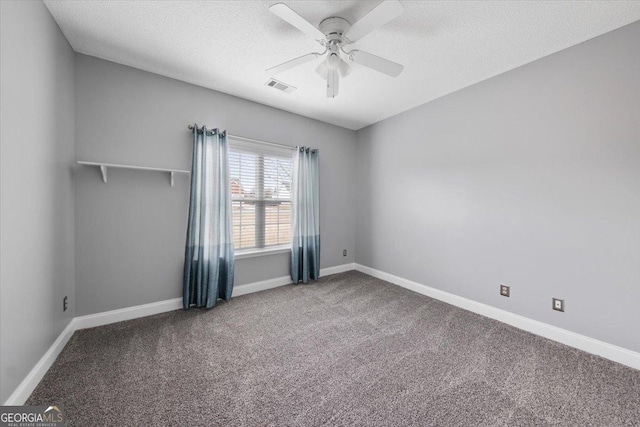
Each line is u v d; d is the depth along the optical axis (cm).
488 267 259
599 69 191
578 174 202
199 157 268
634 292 179
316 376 167
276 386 157
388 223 376
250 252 316
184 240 270
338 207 414
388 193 375
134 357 183
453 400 146
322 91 288
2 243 123
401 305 286
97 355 184
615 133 185
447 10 168
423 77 255
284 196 352
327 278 385
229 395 149
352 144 429
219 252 284
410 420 132
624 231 183
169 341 206
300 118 362
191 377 164
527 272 231
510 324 240
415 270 336
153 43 205
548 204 218
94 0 161
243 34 194
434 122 310
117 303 236
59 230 186
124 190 237
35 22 152
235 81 267
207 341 207
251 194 320
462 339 214
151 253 252
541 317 222
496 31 188
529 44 203
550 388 157
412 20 177
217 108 288
